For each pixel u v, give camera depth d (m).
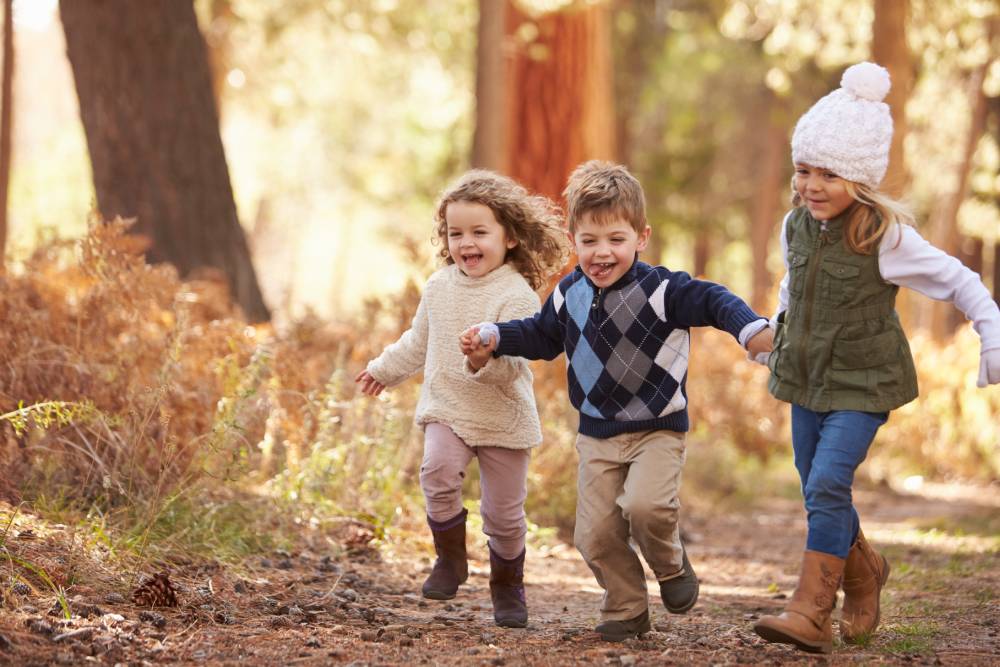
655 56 39.94
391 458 12.45
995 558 12.02
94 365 10.01
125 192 16.94
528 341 7.30
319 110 47.25
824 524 6.54
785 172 47.28
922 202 44.94
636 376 6.93
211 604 7.53
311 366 12.52
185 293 12.38
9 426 9.34
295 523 10.59
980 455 22.81
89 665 5.96
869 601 7.38
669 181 42.69
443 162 42.44
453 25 34.72
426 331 7.92
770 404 23.06
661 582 7.21
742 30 36.88
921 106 38.38
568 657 6.61
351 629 7.35
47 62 66.38
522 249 7.77
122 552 8.09
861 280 6.61
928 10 27.97
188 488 9.16
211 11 30.80
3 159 17.95
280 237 74.62
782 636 6.47
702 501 18.25
